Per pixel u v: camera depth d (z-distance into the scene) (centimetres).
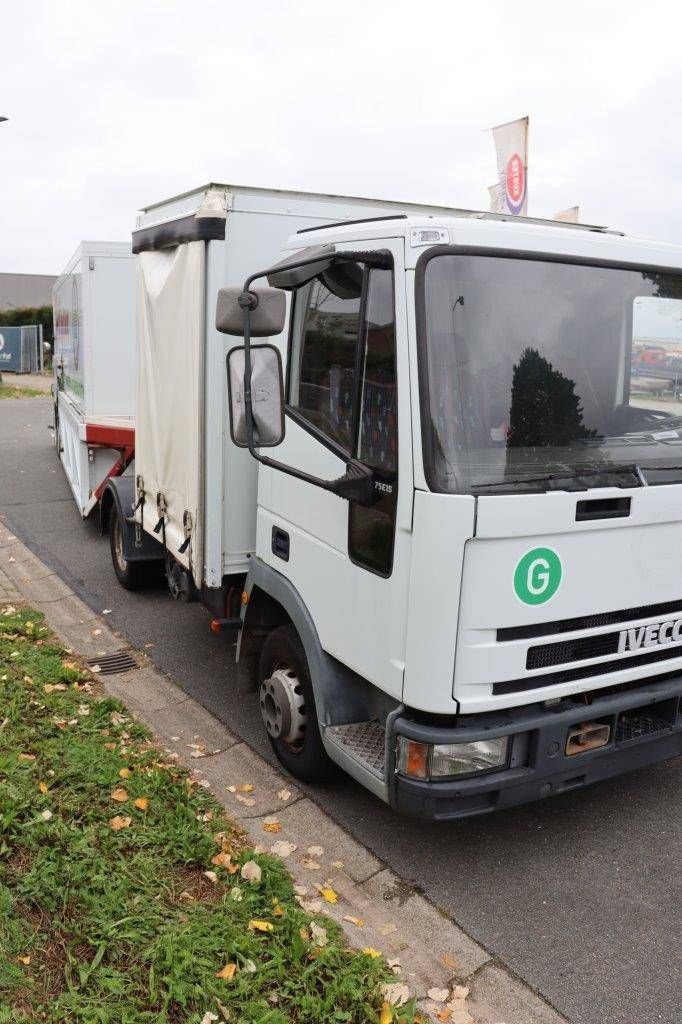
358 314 348
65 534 965
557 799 453
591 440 347
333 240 376
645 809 445
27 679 523
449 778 331
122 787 401
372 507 343
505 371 329
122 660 611
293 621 418
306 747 431
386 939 338
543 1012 308
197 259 450
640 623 358
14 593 745
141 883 336
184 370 489
